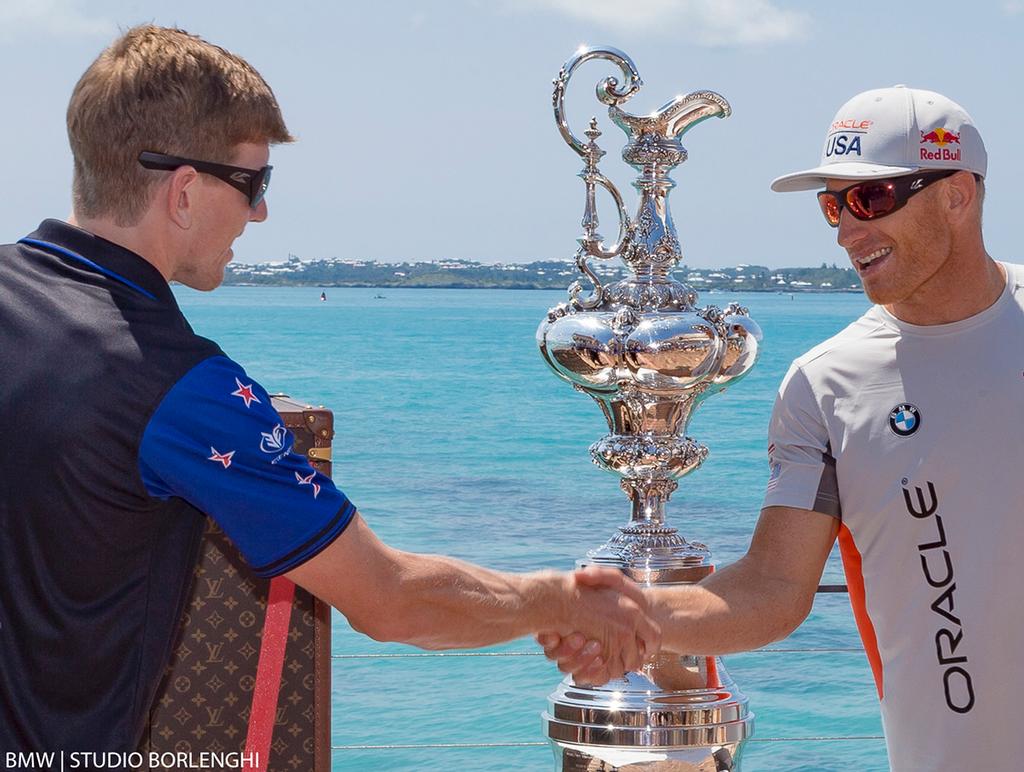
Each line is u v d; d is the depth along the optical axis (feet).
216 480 4.81
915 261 6.05
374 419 97.60
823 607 32.30
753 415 98.07
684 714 7.30
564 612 6.30
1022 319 6.15
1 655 4.77
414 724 22.00
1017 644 5.94
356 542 5.17
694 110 7.86
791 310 447.01
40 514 4.68
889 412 6.21
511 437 86.12
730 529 48.26
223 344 195.93
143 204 4.90
